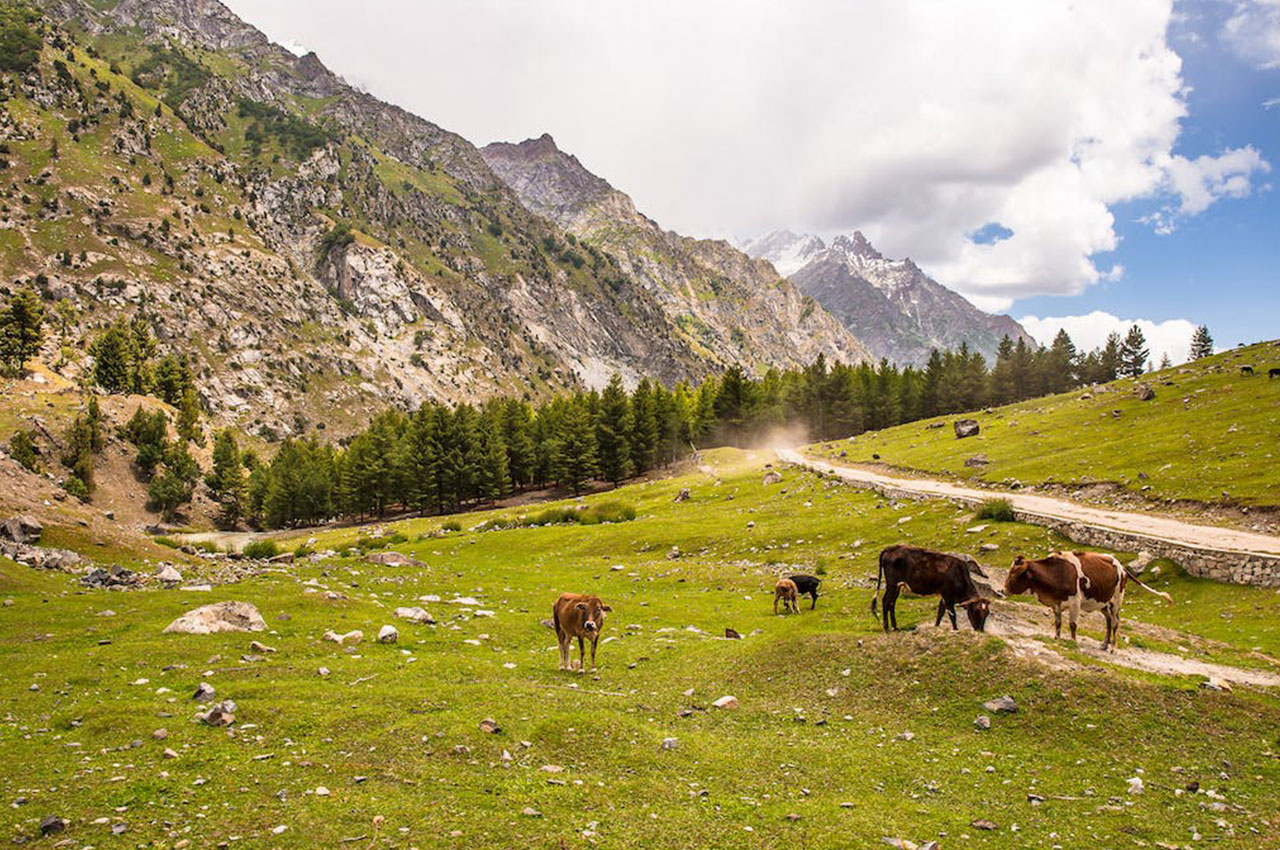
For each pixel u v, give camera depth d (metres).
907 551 20.39
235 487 144.50
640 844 9.64
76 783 10.93
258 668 18.22
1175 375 98.62
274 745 12.96
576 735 13.76
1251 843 9.98
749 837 9.98
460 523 90.62
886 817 10.77
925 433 107.62
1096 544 38.03
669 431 141.88
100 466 139.62
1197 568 32.62
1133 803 11.35
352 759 12.38
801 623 26.84
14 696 15.63
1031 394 152.12
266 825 9.72
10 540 33.28
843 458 98.81
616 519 76.50
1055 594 18.98
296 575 35.50
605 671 20.42
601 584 42.03
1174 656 19.02
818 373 159.12
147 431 151.12
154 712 14.42
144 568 34.25
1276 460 46.97
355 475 133.50
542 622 27.56
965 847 9.83
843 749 13.82
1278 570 29.52
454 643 23.31
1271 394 70.88
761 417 148.38
